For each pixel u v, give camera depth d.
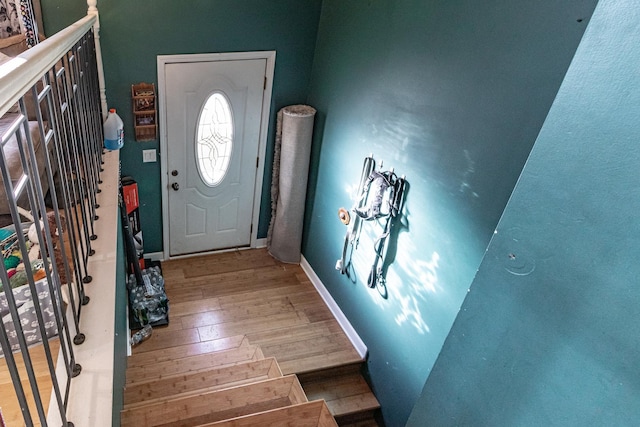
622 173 0.66
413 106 2.77
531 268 0.84
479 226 2.38
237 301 4.14
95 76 2.89
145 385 3.01
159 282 3.92
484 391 0.98
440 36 2.50
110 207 2.27
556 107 0.77
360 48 3.24
